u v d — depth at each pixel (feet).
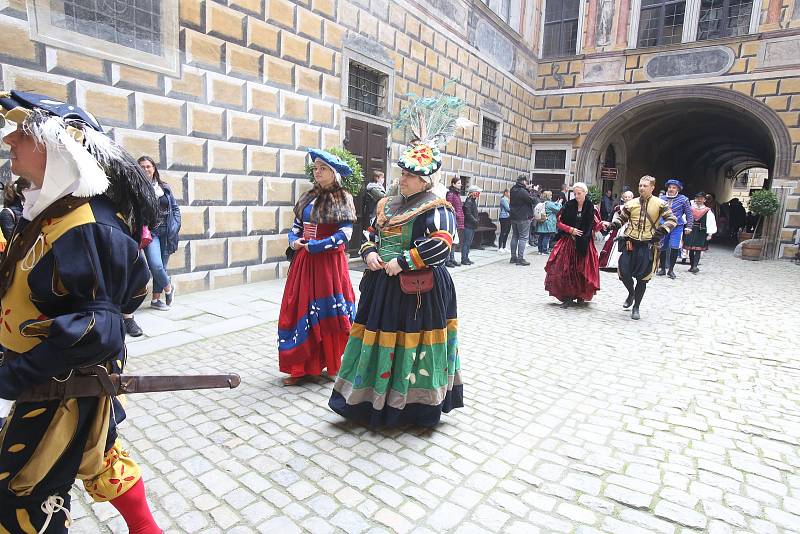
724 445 8.95
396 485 7.45
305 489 7.27
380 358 8.80
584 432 9.34
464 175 40.63
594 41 49.32
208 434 8.78
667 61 46.26
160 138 17.62
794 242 41.14
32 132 3.68
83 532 6.21
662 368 13.07
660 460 8.38
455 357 9.41
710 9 44.52
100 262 3.94
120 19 16.06
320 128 24.53
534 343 15.03
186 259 19.06
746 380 12.29
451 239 8.46
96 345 3.84
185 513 6.64
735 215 64.64
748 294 24.14
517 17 46.34
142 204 4.41
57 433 4.14
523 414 10.05
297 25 22.53
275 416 9.57
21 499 4.20
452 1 35.70
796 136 41.27
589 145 50.44
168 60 17.56
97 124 4.32
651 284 26.55
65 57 14.83
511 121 47.80
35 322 3.74
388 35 29.17
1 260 4.10
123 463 4.98
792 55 40.96
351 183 23.47
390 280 8.83
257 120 21.13
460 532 6.44
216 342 13.76
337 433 8.98
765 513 7.00
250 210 21.30
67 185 3.77
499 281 25.71
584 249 19.33
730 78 43.62
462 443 8.79
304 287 10.94
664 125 60.95
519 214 31.24
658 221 17.93
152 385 4.50
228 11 19.40
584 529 6.56
